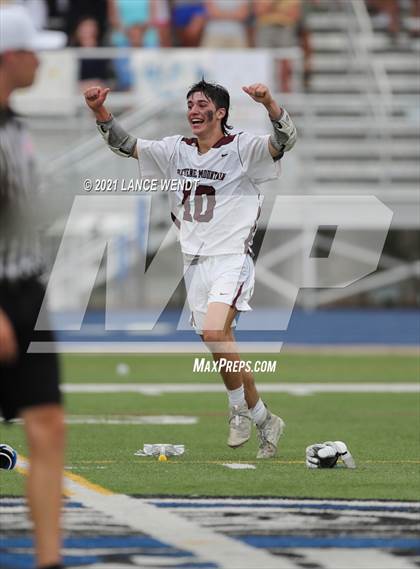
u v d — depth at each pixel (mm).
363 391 38250
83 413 31391
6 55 11719
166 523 15086
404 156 65438
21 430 26922
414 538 14195
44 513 11406
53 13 63000
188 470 19812
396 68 70750
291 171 60938
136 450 23312
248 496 17094
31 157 11930
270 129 58062
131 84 59906
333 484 18281
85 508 16094
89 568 12594
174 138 22172
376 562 12984
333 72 69375
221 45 66188
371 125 65938
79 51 60062
